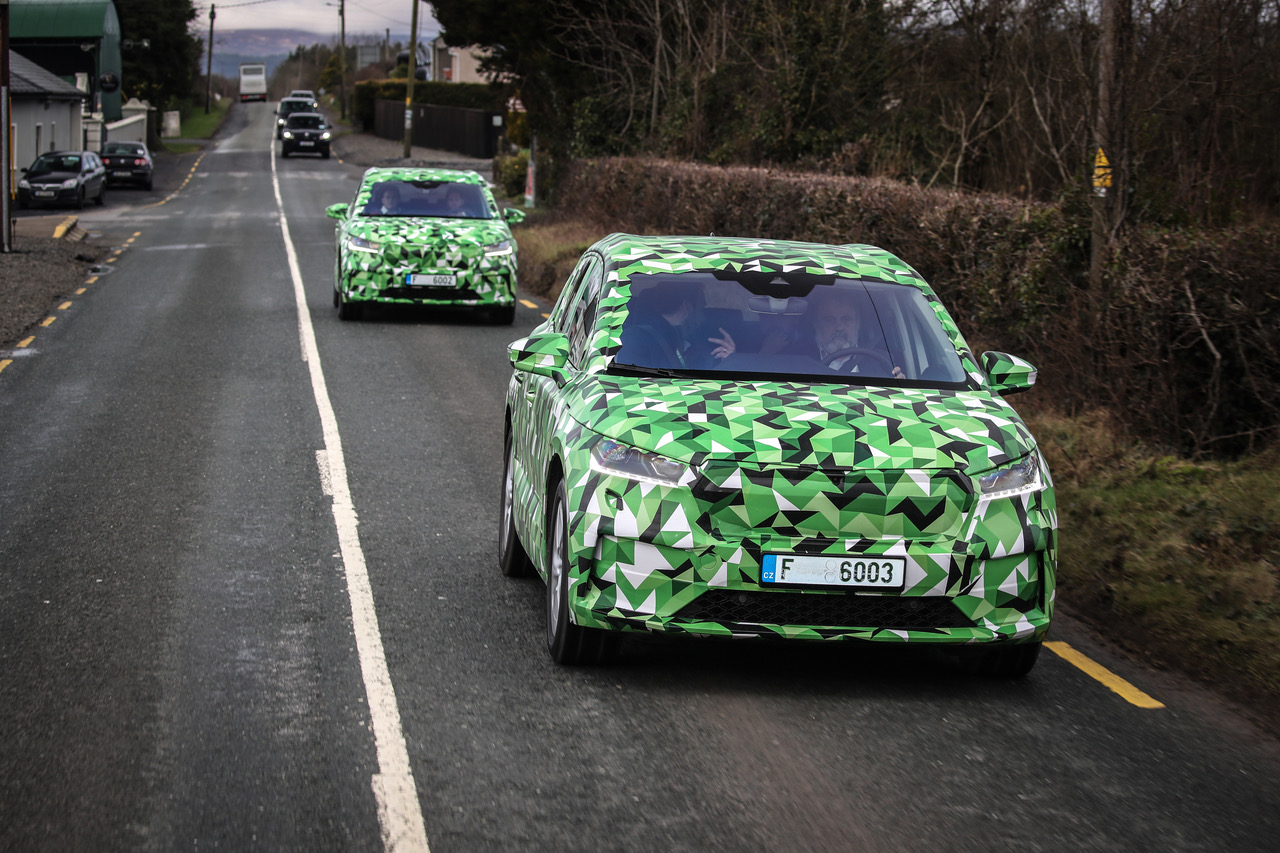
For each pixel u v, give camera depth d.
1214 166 11.04
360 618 5.64
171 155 65.75
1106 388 8.66
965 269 11.20
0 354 13.03
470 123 65.75
